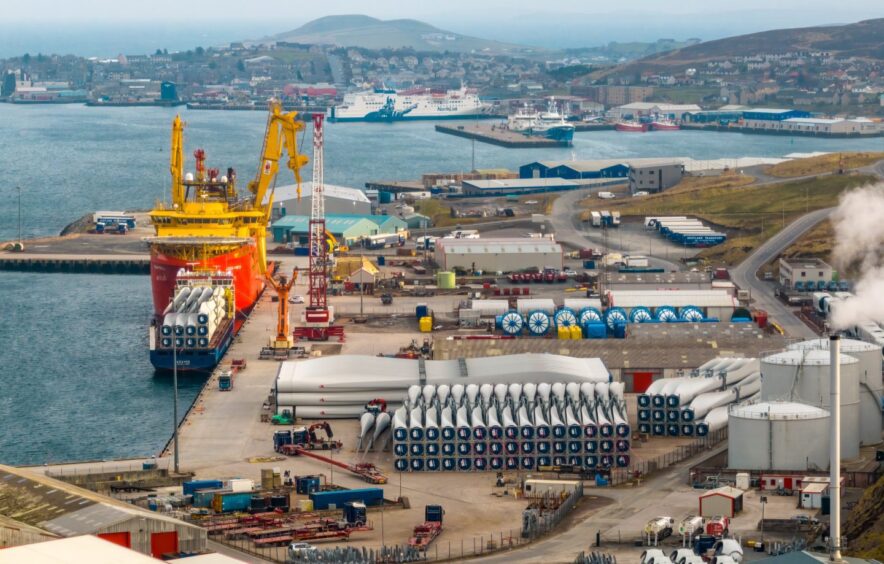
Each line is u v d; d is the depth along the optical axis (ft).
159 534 523.29
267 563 561.02
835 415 501.56
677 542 583.99
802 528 591.37
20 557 368.48
